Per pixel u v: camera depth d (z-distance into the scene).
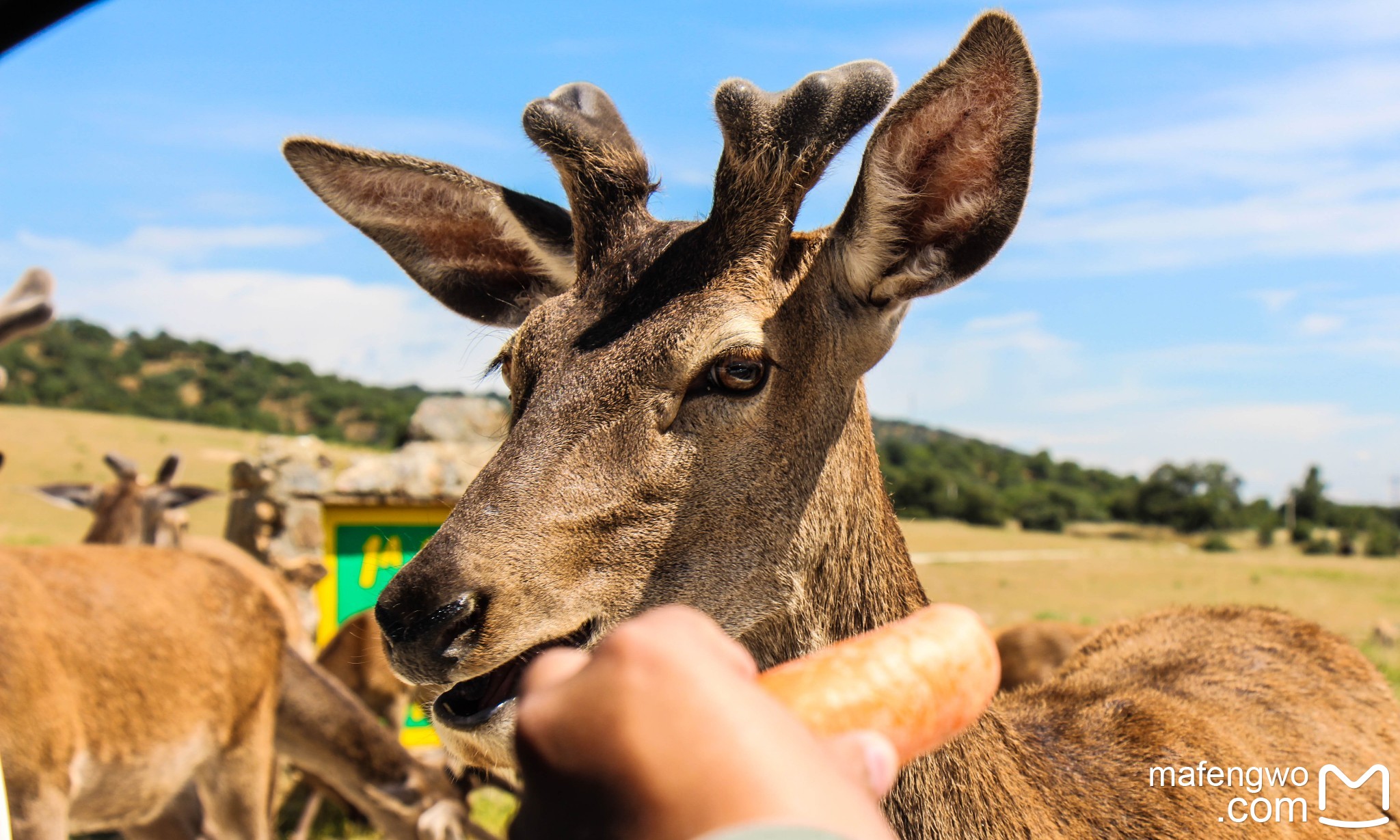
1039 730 0.87
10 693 1.38
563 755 0.15
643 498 0.65
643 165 0.76
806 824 0.13
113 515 2.96
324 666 2.52
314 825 2.44
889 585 0.75
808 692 0.20
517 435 0.67
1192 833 0.79
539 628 0.62
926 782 0.67
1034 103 0.67
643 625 0.16
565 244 0.86
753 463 0.68
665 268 0.70
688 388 0.67
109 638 1.55
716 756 0.14
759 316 0.68
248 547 2.87
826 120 0.70
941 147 0.70
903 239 0.70
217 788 1.77
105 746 1.53
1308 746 0.96
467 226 0.88
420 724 2.64
